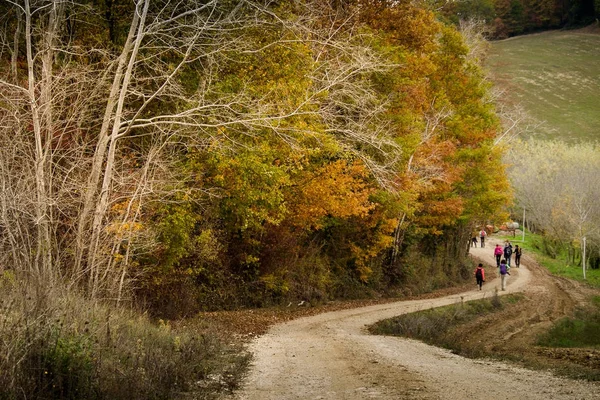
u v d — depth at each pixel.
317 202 25.53
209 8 19.84
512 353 17.17
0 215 13.71
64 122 17.22
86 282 15.53
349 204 26.14
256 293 26.56
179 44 20.59
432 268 42.34
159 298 19.66
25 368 7.77
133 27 17.12
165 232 18.50
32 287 10.82
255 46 20.80
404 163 28.88
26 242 14.62
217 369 11.66
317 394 9.61
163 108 21.28
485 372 12.33
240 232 25.70
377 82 28.42
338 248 32.81
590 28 155.62
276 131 18.19
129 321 13.02
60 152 18.00
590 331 26.02
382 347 16.00
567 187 61.12
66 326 9.38
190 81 21.14
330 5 27.22
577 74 134.25
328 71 22.89
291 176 24.70
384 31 32.53
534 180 67.56
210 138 19.17
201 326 17.59
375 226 32.75
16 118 15.30
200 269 22.00
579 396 9.70
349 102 24.25
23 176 15.42
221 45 19.78
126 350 10.53
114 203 17.78
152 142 19.94
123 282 16.34
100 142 16.25
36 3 20.22
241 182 20.02
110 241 15.89
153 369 9.73
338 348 15.40
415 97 32.59
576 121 117.44
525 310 31.84
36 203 13.95
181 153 20.98
